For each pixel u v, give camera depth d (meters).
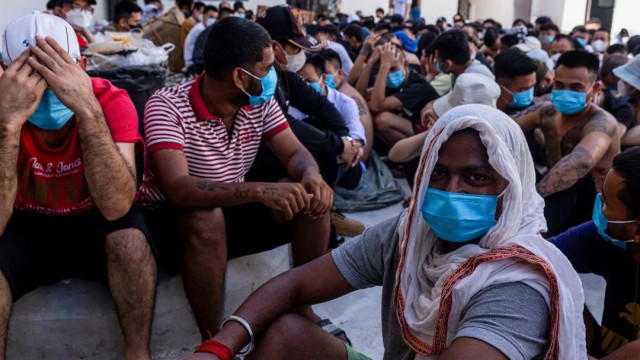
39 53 1.92
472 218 1.32
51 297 2.38
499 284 1.25
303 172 2.39
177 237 2.32
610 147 3.14
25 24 2.01
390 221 1.59
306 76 3.82
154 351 2.49
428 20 22.17
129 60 3.21
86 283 2.45
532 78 3.71
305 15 11.08
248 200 2.13
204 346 1.50
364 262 1.59
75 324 2.36
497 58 3.80
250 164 2.57
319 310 2.89
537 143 3.51
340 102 3.99
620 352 1.56
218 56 2.15
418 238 1.41
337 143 3.20
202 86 2.30
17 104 1.88
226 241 2.43
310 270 1.61
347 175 4.15
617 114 3.70
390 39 6.68
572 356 1.25
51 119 2.04
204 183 2.16
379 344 2.63
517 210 1.29
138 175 2.88
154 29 7.65
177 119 2.26
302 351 1.57
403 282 1.41
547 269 1.23
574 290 1.27
